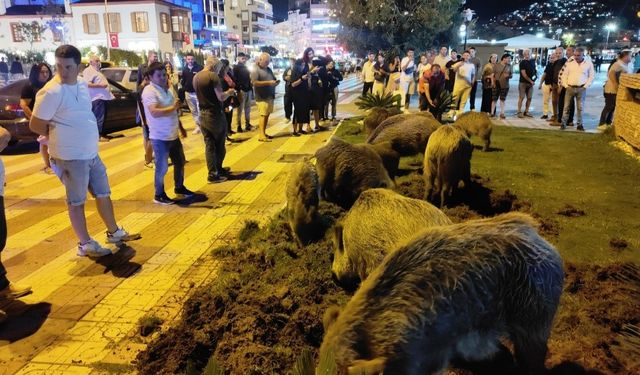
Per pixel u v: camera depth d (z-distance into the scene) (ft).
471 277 7.43
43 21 173.68
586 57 40.09
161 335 11.80
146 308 13.46
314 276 14.16
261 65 36.81
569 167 27.61
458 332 7.41
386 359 6.90
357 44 92.22
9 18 174.19
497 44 95.20
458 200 21.11
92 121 16.21
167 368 10.59
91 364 11.09
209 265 16.07
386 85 56.95
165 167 22.27
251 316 11.92
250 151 34.22
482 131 31.78
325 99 47.39
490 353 8.34
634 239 16.98
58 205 22.76
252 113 58.03
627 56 39.96
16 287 14.28
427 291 7.20
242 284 14.14
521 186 23.58
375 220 11.43
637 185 23.79
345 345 7.11
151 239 18.35
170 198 23.35
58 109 15.24
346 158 19.11
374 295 7.38
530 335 8.26
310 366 7.27
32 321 12.91
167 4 170.91
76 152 15.71
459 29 95.40
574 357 10.34
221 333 11.54
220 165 26.94
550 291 8.22
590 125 44.42
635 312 12.00
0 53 127.75
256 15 361.92
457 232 8.01
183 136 23.65
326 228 17.10
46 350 11.67
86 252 16.70
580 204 20.89
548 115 50.83
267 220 20.06
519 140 36.11
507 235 8.09
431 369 7.38
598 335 11.20
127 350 11.60
